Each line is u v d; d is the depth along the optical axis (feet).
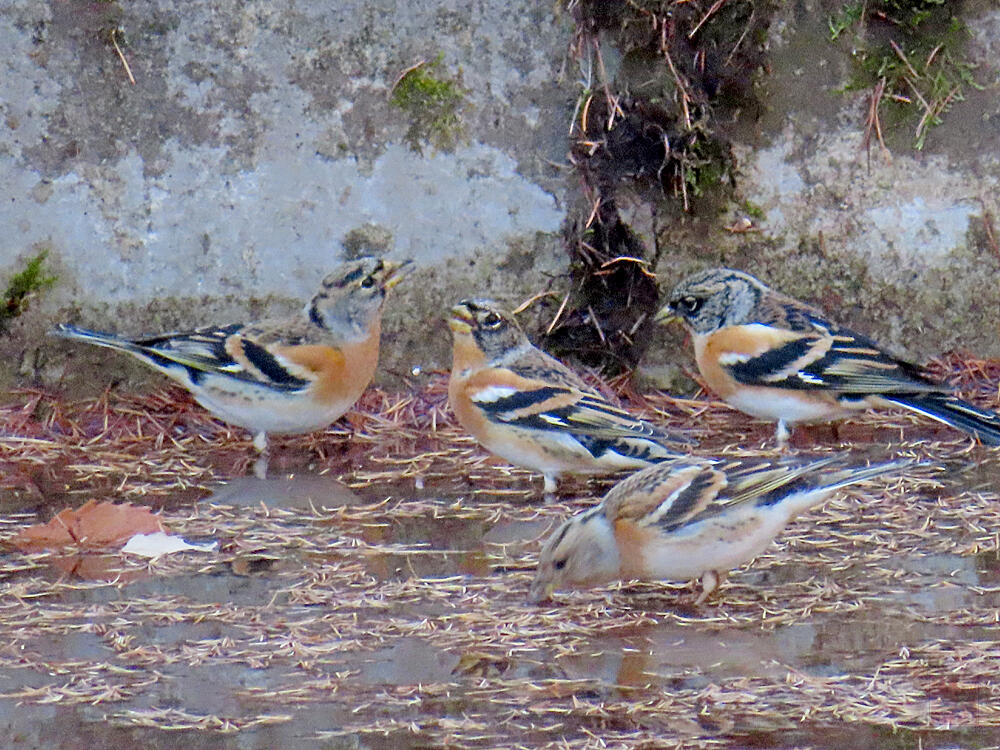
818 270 45.62
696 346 43.11
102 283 43.04
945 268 45.55
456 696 24.61
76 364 43.06
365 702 24.32
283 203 43.68
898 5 44.39
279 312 43.91
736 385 41.98
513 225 44.60
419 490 37.60
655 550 28.86
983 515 34.40
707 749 22.35
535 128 44.45
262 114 43.34
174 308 43.47
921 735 22.76
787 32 44.47
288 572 31.12
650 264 45.16
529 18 44.04
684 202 44.83
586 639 27.40
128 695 24.58
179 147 43.06
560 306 45.03
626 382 45.47
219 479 38.27
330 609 28.91
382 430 42.63
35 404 42.55
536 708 24.06
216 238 43.47
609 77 44.39
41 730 23.12
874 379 40.47
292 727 23.27
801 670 25.63
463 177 44.39
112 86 42.60
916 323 45.88
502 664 26.13
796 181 45.19
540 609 29.04
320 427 40.65
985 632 27.22
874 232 45.39
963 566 31.07
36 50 42.14
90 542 32.91
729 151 44.88
